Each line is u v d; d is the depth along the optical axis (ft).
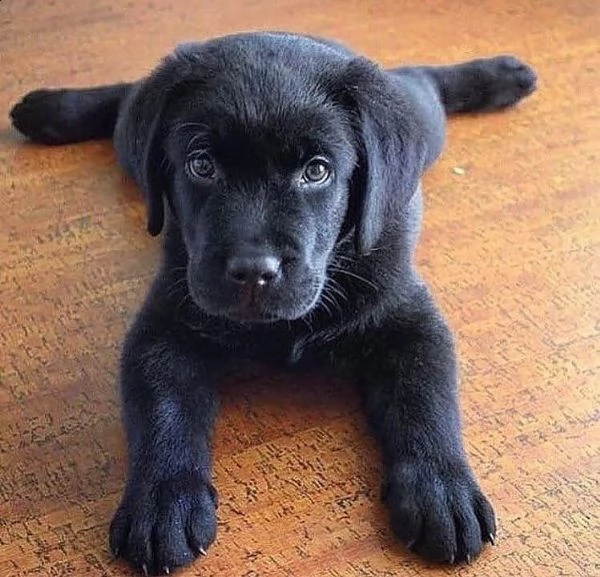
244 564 1.54
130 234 2.09
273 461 1.69
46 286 1.98
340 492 1.64
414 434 1.62
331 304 1.71
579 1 2.73
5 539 1.57
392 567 1.54
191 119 1.58
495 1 2.74
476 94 2.35
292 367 1.83
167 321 1.73
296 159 1.55
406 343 1.73
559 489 1.64
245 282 1.52
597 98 2.43
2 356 1.84
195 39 2.60
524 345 1.87
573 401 1.77
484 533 1.54
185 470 1.57
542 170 2.24
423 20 2.67
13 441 1.71
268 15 2.69
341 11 2.70
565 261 2.03
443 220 2.11
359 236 1.63
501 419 1.74
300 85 1.59
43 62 2.52
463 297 1.96
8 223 2.10
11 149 2.28
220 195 1.56
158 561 1.50
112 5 2.72
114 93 2.29
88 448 1.70
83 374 1.82
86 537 1.57
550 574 1.53
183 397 1.66
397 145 1.63
